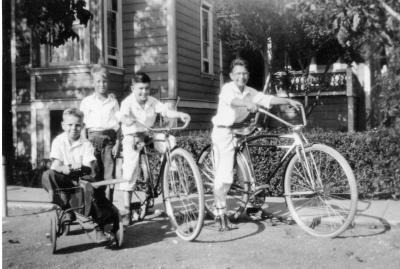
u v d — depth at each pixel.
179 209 6.19
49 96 11.35
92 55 10.92
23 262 4.29
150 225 5.61
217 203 5.28
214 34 14.22
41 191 8.28
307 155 5.10
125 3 11.50
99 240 4.71
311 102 14.12
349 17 6.21
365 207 6.04
